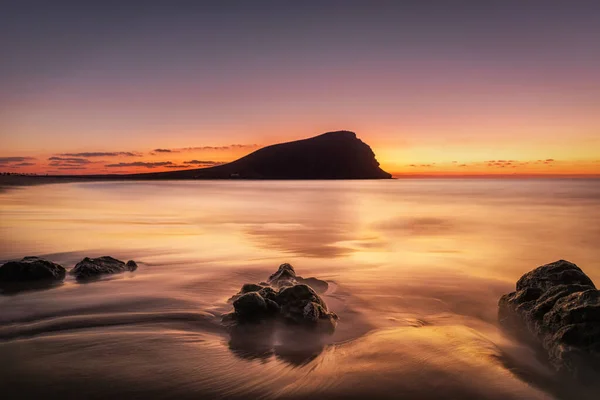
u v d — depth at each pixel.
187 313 7.00
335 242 16.45
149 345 5.70
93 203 35.94
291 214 29.94
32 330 6.17
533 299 6.95
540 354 5.84
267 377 4.88
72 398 4.30
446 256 13.73
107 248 13.71
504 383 4.92
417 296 8.67
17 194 46.53
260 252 13.64
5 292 8.23
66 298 7.85
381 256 13.37
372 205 41.31
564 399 4.68
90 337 5.93
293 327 6.36
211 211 31.62
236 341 5.92
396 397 4.52
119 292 8.30
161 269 10.62
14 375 4.77
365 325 6.82
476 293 8.97
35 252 12.69
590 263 13.37
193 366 5.09
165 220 23.72
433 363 5.33
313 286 9.13
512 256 14.16
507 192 76.75
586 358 4.95
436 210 35.09
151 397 4.37
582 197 57.66
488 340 6.34
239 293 7.95
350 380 4.84
